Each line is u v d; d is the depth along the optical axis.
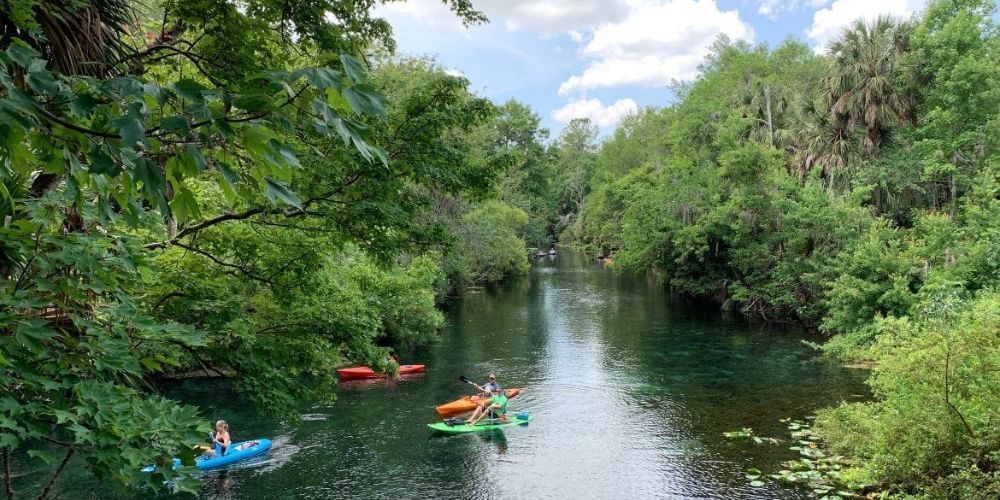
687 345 22.52
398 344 23.20
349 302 10.29
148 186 1.91
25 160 2.31
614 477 11.25
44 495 3.28
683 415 14.68
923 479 8.73
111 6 3.95
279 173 2.16
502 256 41.97
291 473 11.39
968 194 21.94
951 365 8.60
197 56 4.85
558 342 23.45
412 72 28.08
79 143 2.20
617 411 15.14
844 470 10.81
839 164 26.89
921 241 20.06
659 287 39.69
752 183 28.34
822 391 16.17
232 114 2.12
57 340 3.37
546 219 69.75
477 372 19.11
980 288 16.84
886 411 10.60
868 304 19.91
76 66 3.48
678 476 11.18
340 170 6.62
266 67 5.35
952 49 24.23
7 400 2.78
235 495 10.46
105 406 3.04
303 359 8.04
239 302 7.11
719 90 41.75
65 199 3.35
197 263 7.43
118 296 3.57
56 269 3.38
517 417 14.38
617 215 52.47
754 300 28.47
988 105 23.61
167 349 4.73
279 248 7.64
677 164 36.47
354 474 11.41
